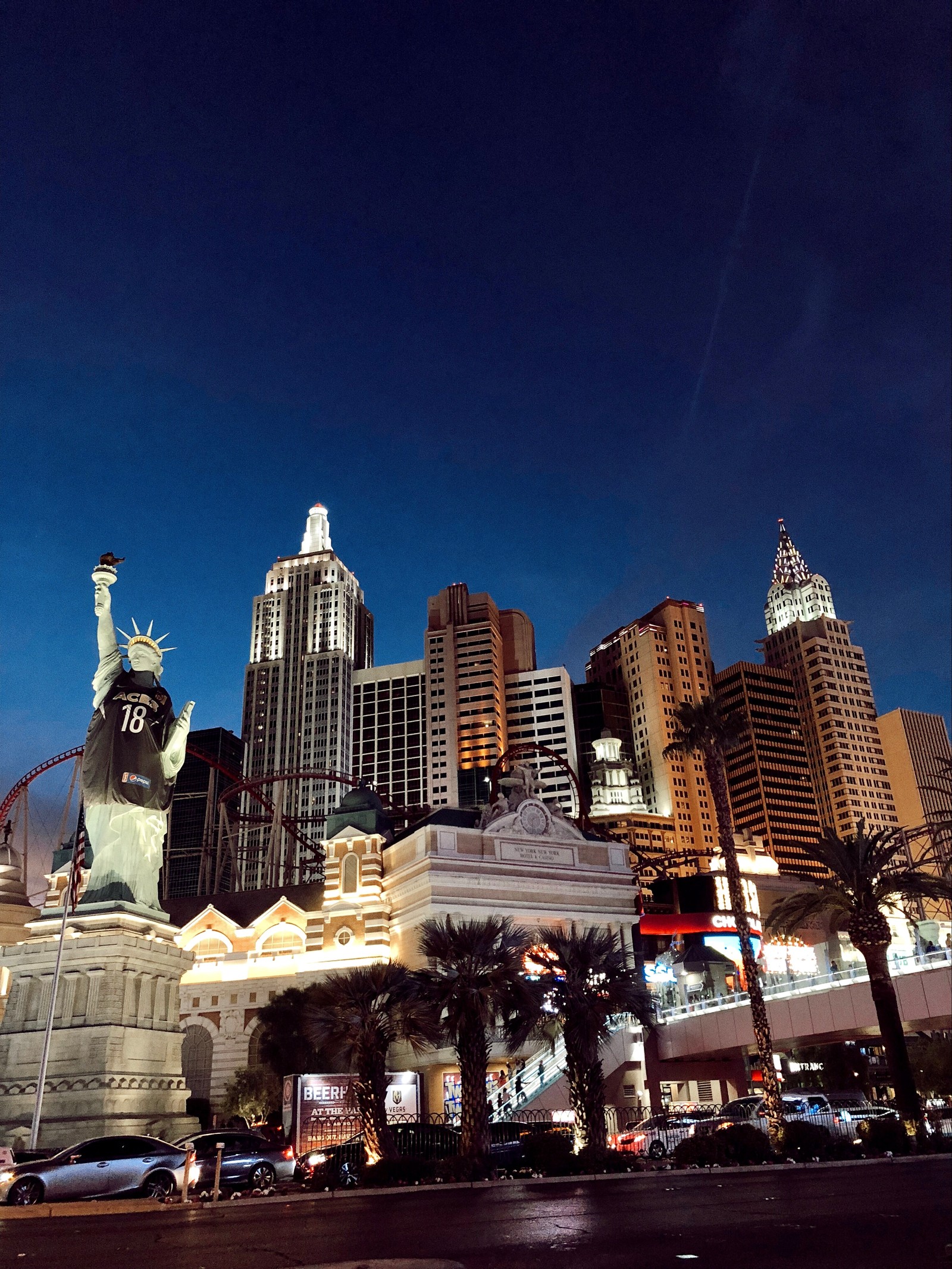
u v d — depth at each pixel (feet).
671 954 392.88
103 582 309.22
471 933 177.17
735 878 221.87
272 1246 84.17
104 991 262.47
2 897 350.84
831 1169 155.22
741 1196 109.09
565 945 183.52
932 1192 104.17
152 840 297.12
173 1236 96.53
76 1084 250.16
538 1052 282.77
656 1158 183.83
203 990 340.18
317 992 179.83
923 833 254.27
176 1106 274.36
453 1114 244.01
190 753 447.42
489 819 339.77
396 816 427.33
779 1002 261.03
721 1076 302.04
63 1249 87.92
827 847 212.23
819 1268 59.77
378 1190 148.46
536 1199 119.24
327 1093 193.77
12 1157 162.71
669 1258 66.18
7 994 288.10
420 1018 171.83
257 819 492.54
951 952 231.91
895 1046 199.62
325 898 350.02
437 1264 64.08
